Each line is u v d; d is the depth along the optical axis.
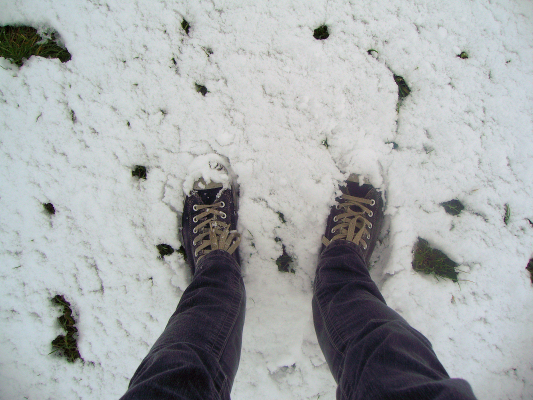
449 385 0.68
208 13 1.40
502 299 1.46
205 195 1.46
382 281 1.48
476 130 1.43
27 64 1.40
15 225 1.47
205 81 1.42
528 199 1.45
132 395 0.77
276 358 1.48
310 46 1.41
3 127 1.43
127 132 1.44
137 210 1.47
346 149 1.44
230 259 1.36
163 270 1.47
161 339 1.05
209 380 0.91
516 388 1.48
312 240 1.47
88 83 1.42
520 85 1.43
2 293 1.49
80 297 1.48
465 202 1.46
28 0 1.38
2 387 1.51
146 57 1.41
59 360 1.50
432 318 1.47
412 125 1.43
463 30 1.41
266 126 1.43
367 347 0.91
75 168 1.45
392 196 1.46
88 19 1.39
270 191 1.46
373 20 1.40
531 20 1.42
